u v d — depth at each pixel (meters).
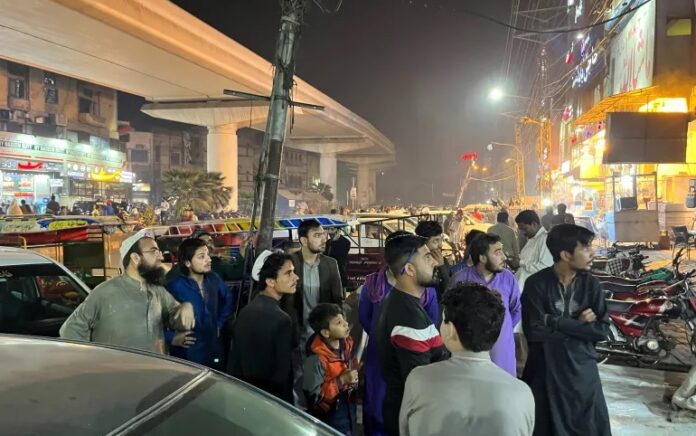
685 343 6.61
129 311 3.21
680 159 16.80
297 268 4.49
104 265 8.19
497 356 3.32
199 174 35.06
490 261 3.60
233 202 41.91
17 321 4.45
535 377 3.21
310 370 3.30
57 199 38.75
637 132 16.98
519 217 5.75
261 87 35.88
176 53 27.02
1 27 22.81
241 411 1.61
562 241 3.12
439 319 3.59
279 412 1.73
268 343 3.23
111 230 8.48
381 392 3.26
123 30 23.30
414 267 2.64
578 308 3.12
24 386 1.38
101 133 54.25
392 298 2.67
